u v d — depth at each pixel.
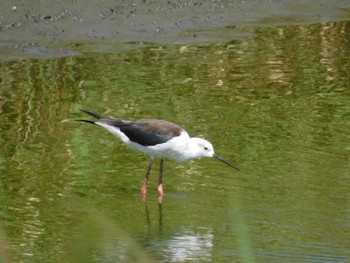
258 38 18.61
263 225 11.41
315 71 17.06
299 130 14.55
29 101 15.56
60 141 14.19
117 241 11.09
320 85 16.47
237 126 14.68
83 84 16.28
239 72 16.97
